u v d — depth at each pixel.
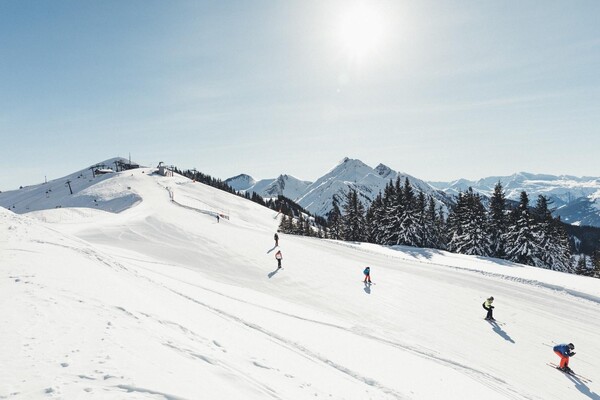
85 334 6.97
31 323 7.04
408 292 25.23
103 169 161.62
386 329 18.34
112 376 5.43
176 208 62.38
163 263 26.33
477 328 19.22
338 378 9.89
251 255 32.28
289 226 88.62
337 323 17.09
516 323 20.03
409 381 11.29
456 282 28.28
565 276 30.52
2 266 11.52
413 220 58.34
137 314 9.44
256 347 10.45
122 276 15.42
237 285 23.92
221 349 8.96
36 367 5.32
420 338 17.53
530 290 26.25
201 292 17.75
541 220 49.81
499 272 31.75
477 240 53.53
